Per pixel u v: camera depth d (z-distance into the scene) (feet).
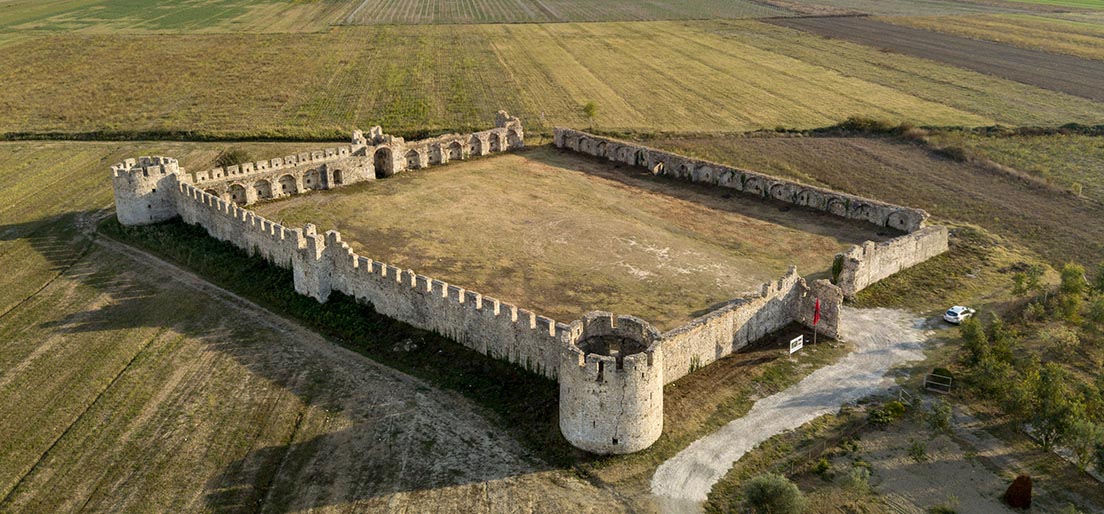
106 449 171.94
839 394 188.14
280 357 207.41
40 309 233.76
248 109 498.28
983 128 430.20
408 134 440.45
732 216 300.61
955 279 249.96
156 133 441.27
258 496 157.48
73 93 537.65
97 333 219.82
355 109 497.87
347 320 222.69
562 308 223.92
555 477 161.58
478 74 592.60
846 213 296.30
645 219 297.12
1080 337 209.87
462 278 243.19
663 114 479.00
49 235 291.17
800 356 204.74
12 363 204.95
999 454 166.50
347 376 198.59
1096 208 314.96
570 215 299.99
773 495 145.18
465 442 172.86
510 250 266.16
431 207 308.81
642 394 163.12
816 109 484.74
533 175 353.10
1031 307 222.28
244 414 183.42
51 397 190.39
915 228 277.03
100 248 278.87
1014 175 353.10
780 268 253.03
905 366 199.62
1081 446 158.71
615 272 248.73
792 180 322.34
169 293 243.60
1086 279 251.80
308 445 172.55
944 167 371.76
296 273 236.63
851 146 409.90
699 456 166.61
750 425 176.55
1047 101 486.38
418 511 152.66
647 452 167.73
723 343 202.39
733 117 470.39
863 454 167.02
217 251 266.98
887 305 233.35
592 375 160.76
